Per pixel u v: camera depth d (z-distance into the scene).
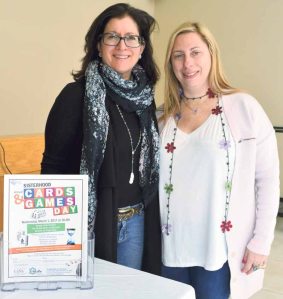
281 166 4.31
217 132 1.35
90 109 1.28
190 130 1.42
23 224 0.91
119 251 1.40
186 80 1.41
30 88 3.47
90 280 0.94
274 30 4.24
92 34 1.38
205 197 1.34
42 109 3.62
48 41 3.59
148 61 1.49
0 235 0.94
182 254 1.40
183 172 1.38
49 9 3.56
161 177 1.43
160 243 1.46
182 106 1.48
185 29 1.42
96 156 1.27
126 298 0.89
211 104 1.42
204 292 1.39
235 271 1.36
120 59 1.35
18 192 0.91
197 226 1.36
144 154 1.41
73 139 1.32
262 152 1.37
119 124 1.36
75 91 1.32
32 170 2.75
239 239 1.36
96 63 1.39
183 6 4.84
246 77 4.48
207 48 1.41
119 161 1.35
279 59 4.24
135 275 1.00
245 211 1.35
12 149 2.61
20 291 0.91
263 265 1.37
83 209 0.93
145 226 1.44
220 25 4.59
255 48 4.38
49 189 0.92
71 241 0.93
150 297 0.89
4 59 3.21
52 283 0.93
